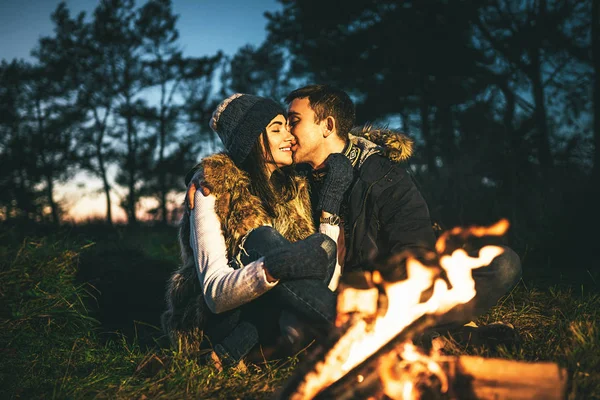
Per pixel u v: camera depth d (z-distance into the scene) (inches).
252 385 88.7
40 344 117.2
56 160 935.0
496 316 121.1
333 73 593.6
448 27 503.8
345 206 108.9
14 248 187.0
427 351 90.2
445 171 351.6
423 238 103.8
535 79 435.2
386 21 537.6
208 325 101.2
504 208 273.7
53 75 960.3
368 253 105.5
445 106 538.9
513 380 74.9
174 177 976.3
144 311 155.8
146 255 212.7
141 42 997.2
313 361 84.4
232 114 107.3
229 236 101.0
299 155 113.7
